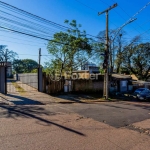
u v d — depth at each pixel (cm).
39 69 1788
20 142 490
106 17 1659
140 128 705
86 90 2067
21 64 7344
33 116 809
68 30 2398
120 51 3650
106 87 1703
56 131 604
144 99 1731
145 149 486
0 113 847
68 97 1636
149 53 3584
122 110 1102
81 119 805
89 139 543
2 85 1600
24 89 1953
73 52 2528
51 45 2580
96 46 2544
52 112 934
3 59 6006
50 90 1784
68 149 458
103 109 1108
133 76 4391
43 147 463
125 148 487
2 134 548
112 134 608
